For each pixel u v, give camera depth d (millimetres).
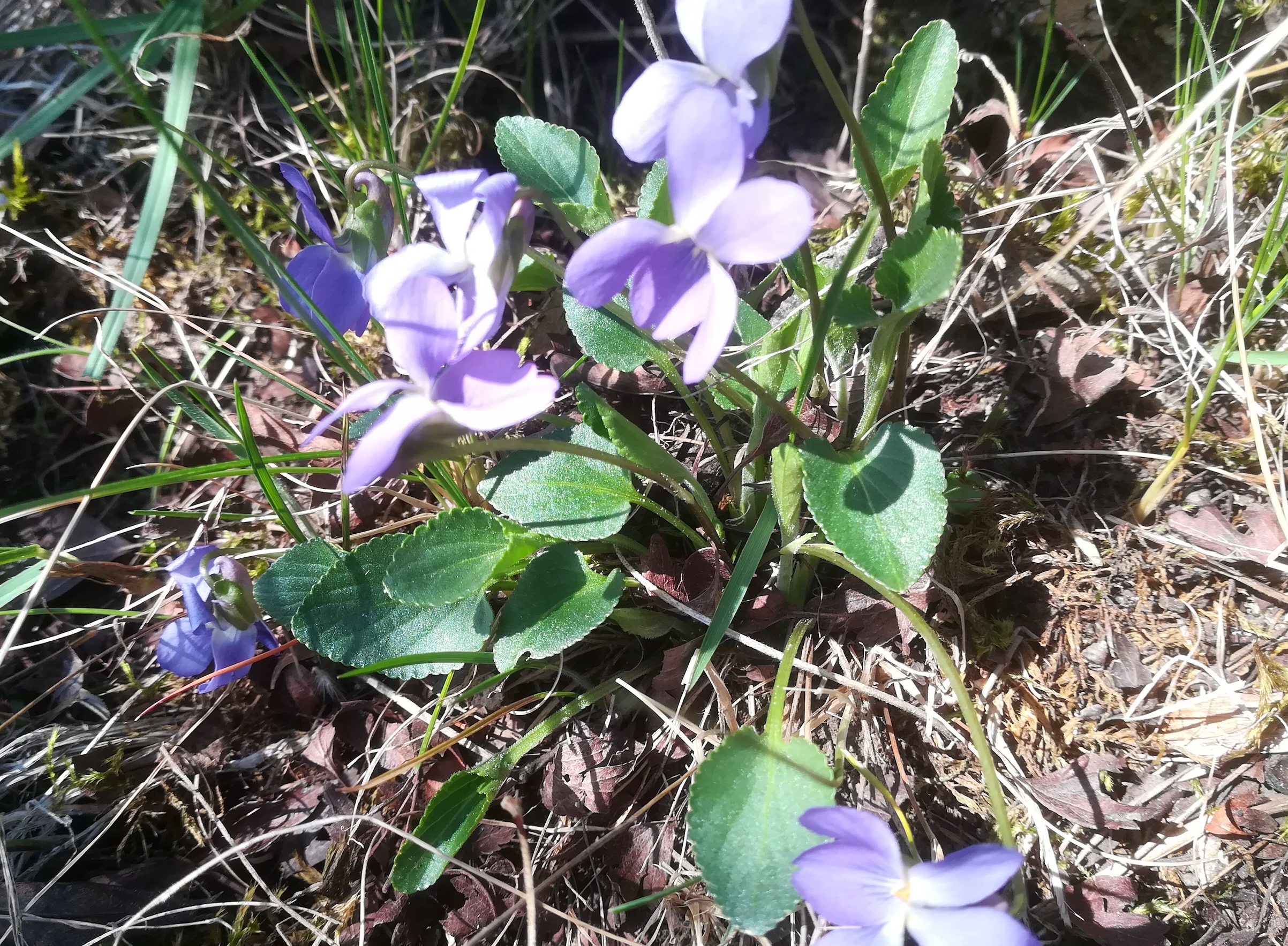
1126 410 149
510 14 193
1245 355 121
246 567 143
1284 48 166
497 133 143
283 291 118
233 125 183
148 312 150
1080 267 156
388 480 155
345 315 126
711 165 89
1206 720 124
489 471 138
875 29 187
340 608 125
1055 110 182
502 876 125
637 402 162
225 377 167
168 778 135
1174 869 117
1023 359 152
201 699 143
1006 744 125
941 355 156
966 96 185
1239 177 155
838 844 86
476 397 96
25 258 168
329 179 183
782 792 104
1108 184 157
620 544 140
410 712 138
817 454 114
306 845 131
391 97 185
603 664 141
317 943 123
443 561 126
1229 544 134
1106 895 115
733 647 135
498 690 137
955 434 151
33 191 171
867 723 126
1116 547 138
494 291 104
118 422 165
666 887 121
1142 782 122
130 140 179
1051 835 120
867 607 130
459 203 105
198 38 139
